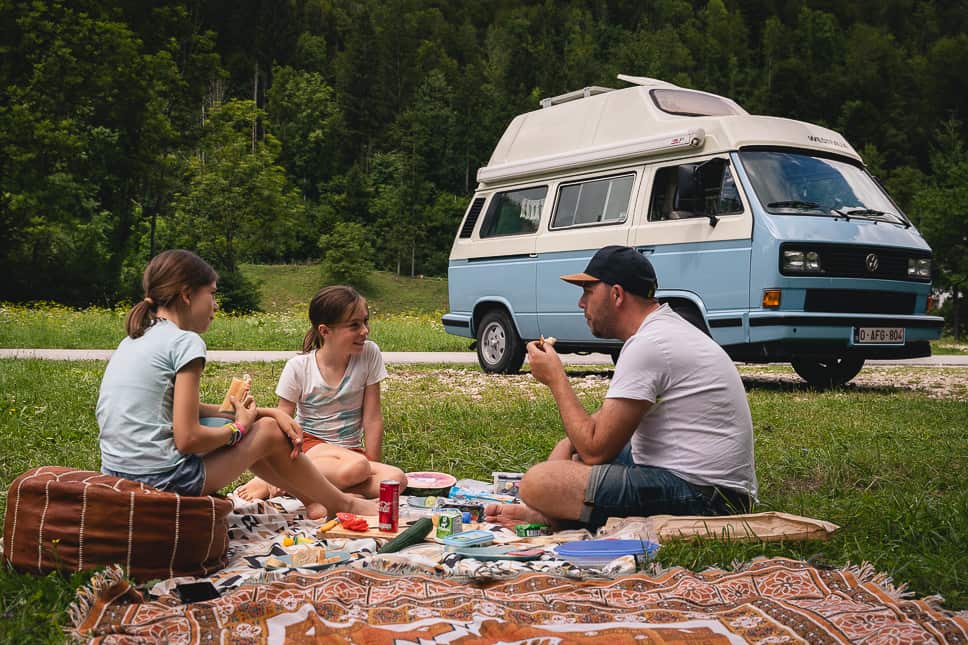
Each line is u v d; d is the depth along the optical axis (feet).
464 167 395.14
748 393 32.42
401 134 398.01
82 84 148.46
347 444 16.03
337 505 13.66
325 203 378.73
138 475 11.07
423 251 351.67
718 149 32.45
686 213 32.99
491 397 30.50
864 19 541.75
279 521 13.29
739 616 8.96
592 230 36.14
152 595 9.68
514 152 41.16
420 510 13.97
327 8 538.88
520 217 40.09
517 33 532.73
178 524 10.32
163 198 183.32
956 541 12.01
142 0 187.93
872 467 17.72
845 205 32.48
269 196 204.74
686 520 12.07
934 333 33.47
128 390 11.15
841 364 36.32
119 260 169.17
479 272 41.75
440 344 63.26
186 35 190.49
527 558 11.28
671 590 9.89
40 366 37.29
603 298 13.34
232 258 203.41
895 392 34.04
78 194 171.22
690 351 12.74
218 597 9.72
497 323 40.70
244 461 11.93
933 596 9.56
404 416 24.44
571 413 13.05
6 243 149.59
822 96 355.15
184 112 187.52
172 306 11.71
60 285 156.56
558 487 12.80
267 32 467.93
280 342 61.82
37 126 137.90
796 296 30.27
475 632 8.49
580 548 11.38
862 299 31.65
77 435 20.76
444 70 472.03
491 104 407.03
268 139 214.28
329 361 15.74
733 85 422.00
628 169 35.40
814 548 11.75
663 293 33.37
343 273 287.28
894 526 12.80
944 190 140.36
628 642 8.28
